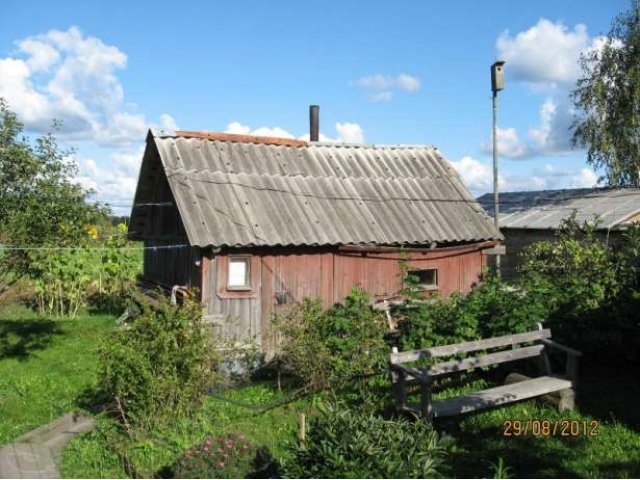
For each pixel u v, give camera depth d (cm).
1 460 712
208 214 1127
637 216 1705
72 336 1373
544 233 1920
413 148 1596
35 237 958
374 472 460
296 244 1141
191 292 1020
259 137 1402
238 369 1077
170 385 766
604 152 2075
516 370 974
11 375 1060
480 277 1374
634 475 633
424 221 1316
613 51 2077
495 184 1611
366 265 1245
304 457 500
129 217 1598
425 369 754
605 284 1084
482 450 711
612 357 1012
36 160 951
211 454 625
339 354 941
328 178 1359
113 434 756
